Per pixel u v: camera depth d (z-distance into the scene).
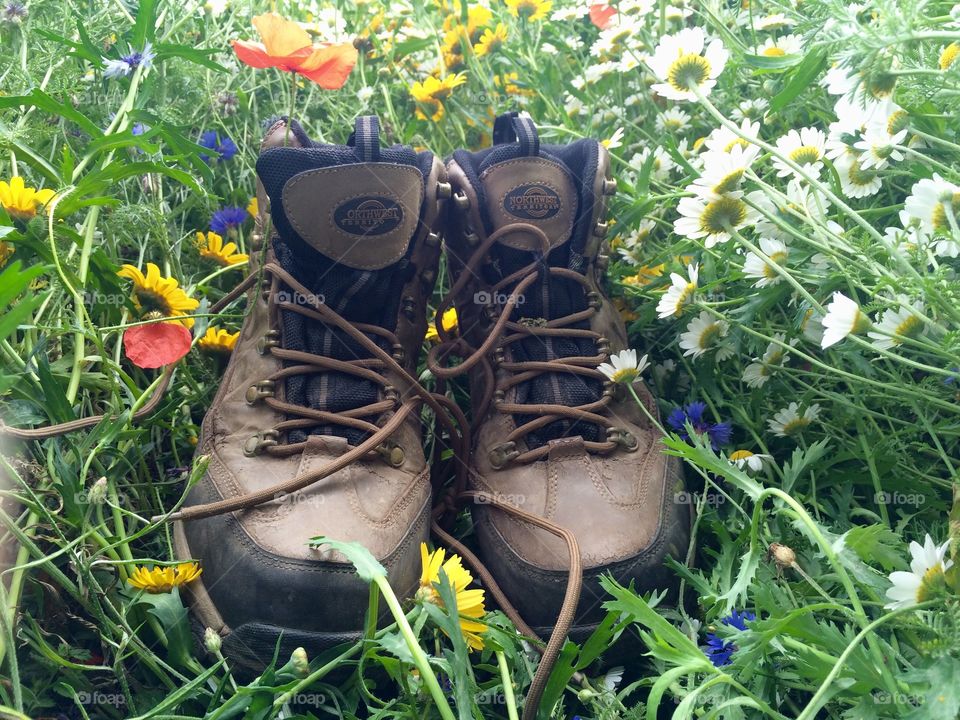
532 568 0.43
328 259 0.46
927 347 0.39
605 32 0.66
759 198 0.46
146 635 0.42
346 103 0.75
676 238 0.64
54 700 0.40
